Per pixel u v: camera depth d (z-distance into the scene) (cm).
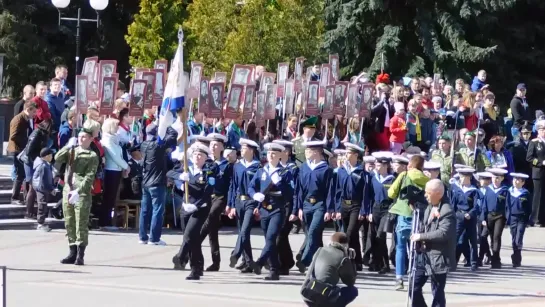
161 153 2392
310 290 1483
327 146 2609
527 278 2262
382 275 2194
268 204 2022
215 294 1830
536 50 4666
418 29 4491
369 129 2792
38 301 1692
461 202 2336
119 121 2630
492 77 4597
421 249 1659
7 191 2731
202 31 4506
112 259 2195
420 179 1938
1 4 5116
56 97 2677
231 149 2208
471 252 2373
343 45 4509
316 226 2047
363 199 2169
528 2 4606
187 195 1962
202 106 2545
